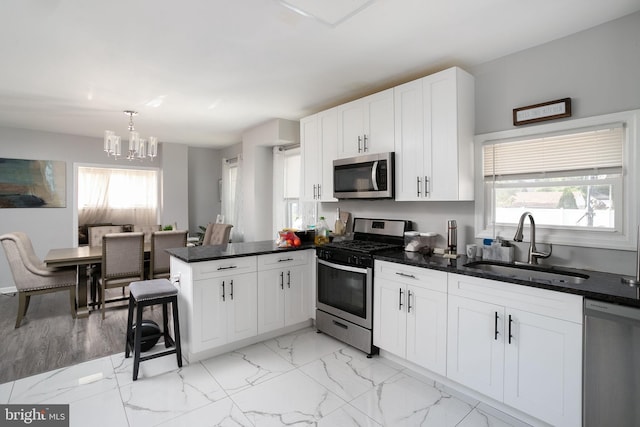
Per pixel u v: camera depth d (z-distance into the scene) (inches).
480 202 100.2
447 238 106.0
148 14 74.2
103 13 73.8
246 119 165.3
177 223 233.6
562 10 73.5
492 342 75.8
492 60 98.2
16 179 186.5
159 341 116.0
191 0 69.1
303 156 147.8
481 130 100.4
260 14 74.6
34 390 85.2
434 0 69.8
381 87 121.2
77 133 198.5
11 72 105.6
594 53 80.2
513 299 72.2
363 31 82.5
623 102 76.0
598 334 60.3
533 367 69.4
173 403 79.7
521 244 92.4
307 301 126.0
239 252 109.3
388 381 90.0
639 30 74.0
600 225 80.3
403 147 108.0
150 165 233.3
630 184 74.9
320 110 148.9
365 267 104.8
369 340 103.7
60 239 198.5
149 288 95.6
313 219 161.6
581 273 77.7
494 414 76.0
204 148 255.3
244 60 98.5
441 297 85.7
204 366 97.8
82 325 131.5
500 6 72.1
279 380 90.2
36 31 81.1
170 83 116.1
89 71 105.2
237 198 215.2
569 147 84.4
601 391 60.2
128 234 141.7
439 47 91.0
